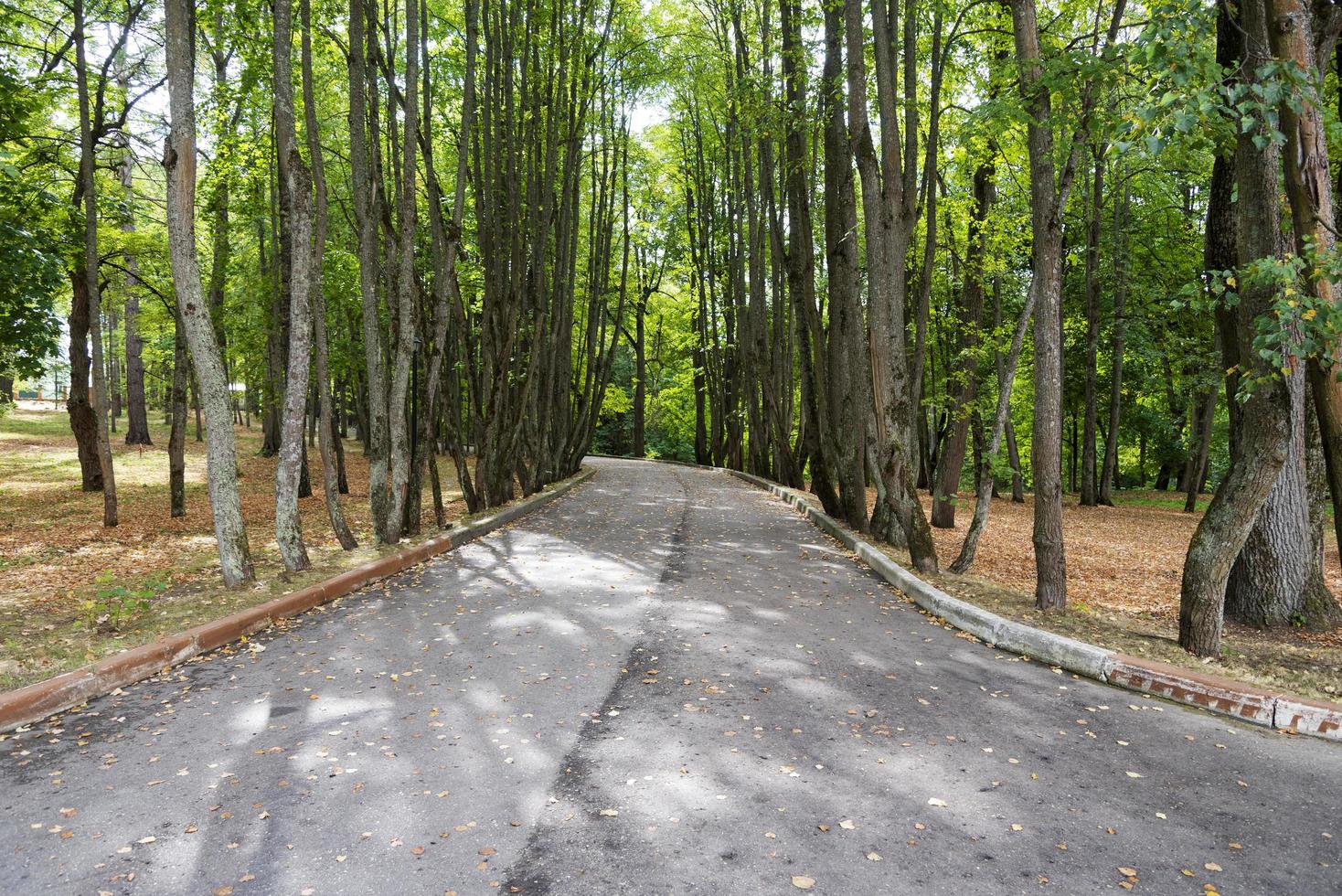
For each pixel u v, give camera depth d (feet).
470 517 45.06
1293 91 15.17
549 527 44.16
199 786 11.99
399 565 30.58
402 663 18.56
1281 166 20.30
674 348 135.95
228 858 9.97
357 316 56.75
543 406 63.16
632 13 66.90
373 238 34.58
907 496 31.17
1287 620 23.17
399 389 34.14
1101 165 63.52
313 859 9.96
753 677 17.71
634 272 117.70
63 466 72.49
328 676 17.57
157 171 74.95
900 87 46.93
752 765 12.94
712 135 87.56
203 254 70.28
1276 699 15.51
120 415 150.41
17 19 43.09
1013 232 56.39
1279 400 18.51
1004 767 13.12
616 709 15.57
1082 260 70.90
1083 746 14.17
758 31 62.64
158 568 30.63
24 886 9.31
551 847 10.30
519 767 12.76
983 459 30.60
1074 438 104.99
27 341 43.27
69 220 46.29
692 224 97.81
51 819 10.95
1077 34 45.83
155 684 16.98
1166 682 17.12
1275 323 16.57
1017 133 45.55
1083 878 9.80
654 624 22.45
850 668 18.54
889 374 31.37
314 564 29.35
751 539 40.83
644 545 37.70
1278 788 12.61
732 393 104.06
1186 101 14.94
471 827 10.81
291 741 13.82
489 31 45.78
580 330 91.71
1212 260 25.93
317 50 39.86
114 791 11.84
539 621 22.66
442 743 13.74
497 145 49.65
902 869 9.91
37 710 14.87
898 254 31.94
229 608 22.39
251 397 85.51
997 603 24.88
